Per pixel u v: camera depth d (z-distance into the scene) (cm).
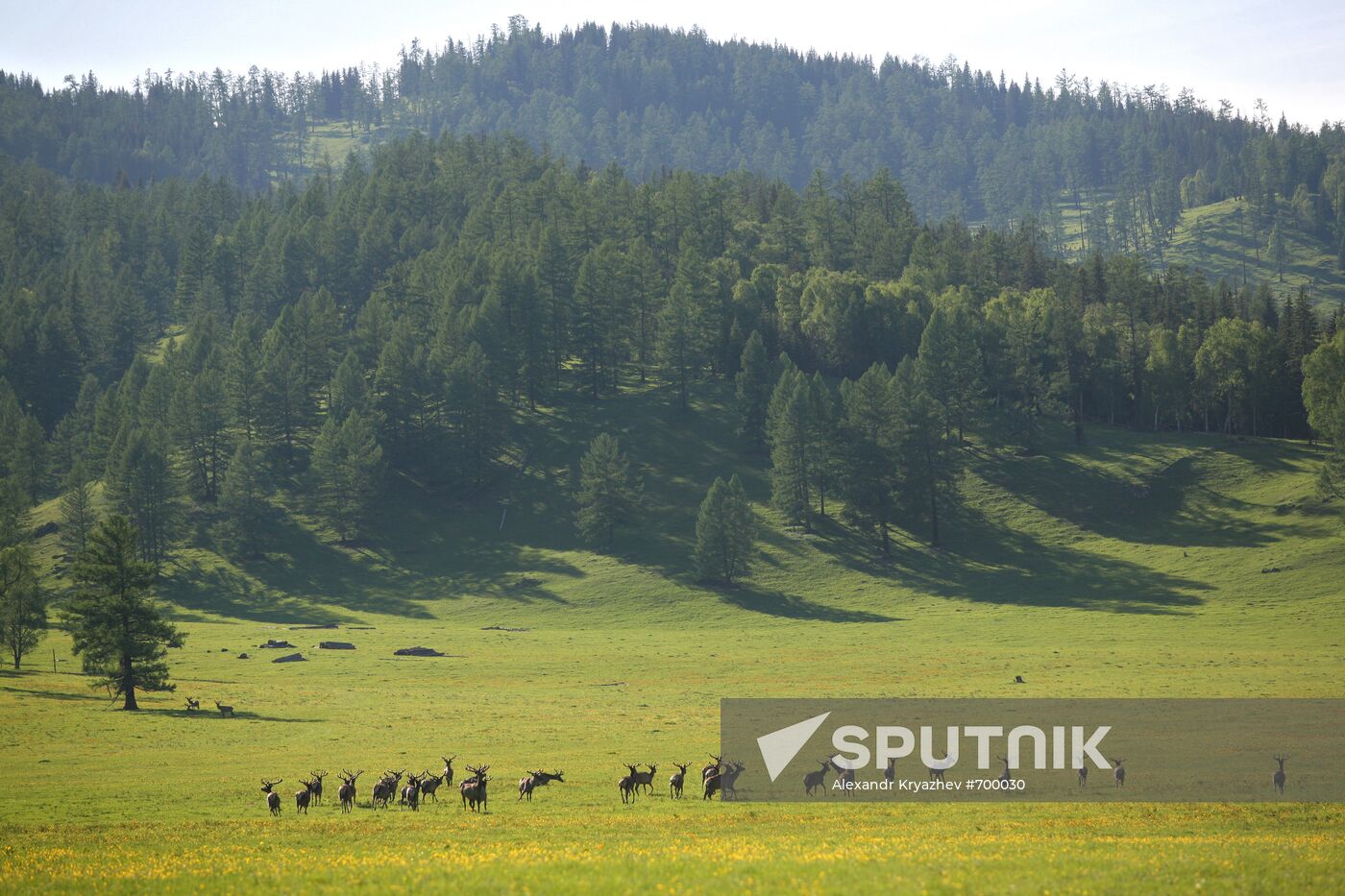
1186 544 15088
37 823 4388
